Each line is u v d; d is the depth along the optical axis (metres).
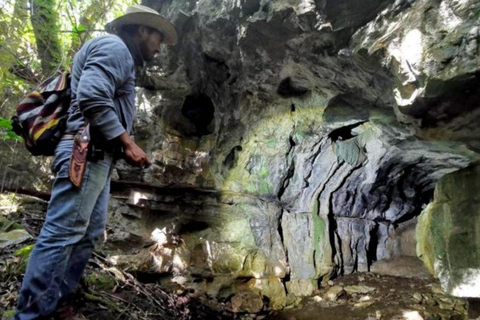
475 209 2.41
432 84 1.67
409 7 1.82
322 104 2.89
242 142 3.50
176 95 3.23
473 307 2.96
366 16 1.99
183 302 3.18
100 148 1.42
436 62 1.64
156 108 3.28
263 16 2.22
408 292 3.89
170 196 3.74
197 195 3.80
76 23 3.66
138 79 3.16
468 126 1.90
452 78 1.60
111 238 3.54
